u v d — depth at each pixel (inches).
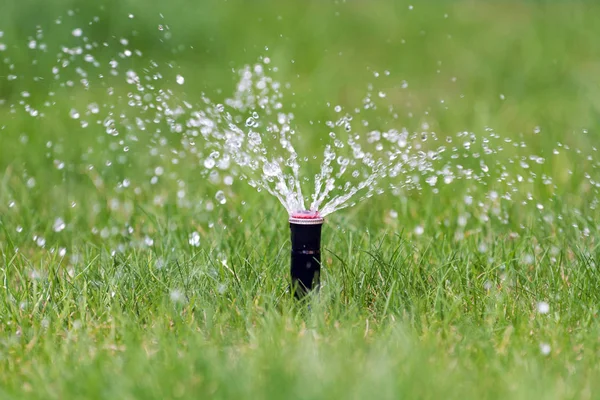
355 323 341.4
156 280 377.1
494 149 601.0
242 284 366.6
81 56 810.2
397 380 282.5
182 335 326.3
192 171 559.5
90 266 393.7
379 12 1117.1
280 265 392.2
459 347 316.2
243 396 273.0
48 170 570.3
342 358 297.7
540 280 384.8
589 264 388.5
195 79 813.2
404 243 416.2
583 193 504.1
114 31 846.5
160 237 434.6
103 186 541.3
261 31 971.3
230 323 344.2
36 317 354.9
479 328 337.7
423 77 880.3
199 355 299.7
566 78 850.1
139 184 542.9
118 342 329.7
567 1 1162.0
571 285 376.5
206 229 459.8
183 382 285.7
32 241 459.5
